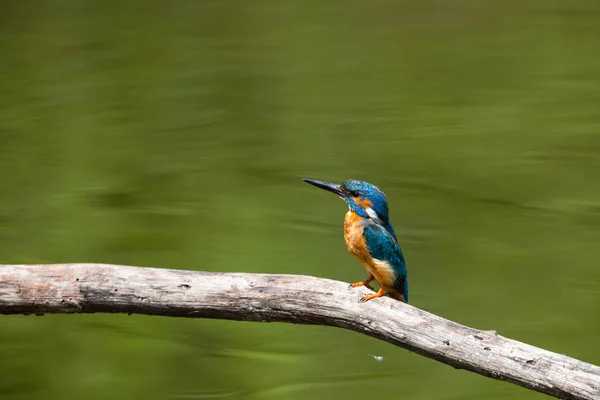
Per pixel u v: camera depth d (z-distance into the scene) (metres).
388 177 15.72
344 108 18.64
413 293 12.61
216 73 20.58
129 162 16.44
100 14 25.39
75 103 18.78
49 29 23.81
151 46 22.48
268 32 23.73
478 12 25.42
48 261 13.12
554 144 16.84
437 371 10.91
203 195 15.27
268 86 19.84
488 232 14.11
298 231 14.17
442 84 19.84
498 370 5.93
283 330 11.79
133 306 6.65
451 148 16.77
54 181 15.70
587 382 5.62
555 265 13.17
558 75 20.17
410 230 14.24
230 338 11.69
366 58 21.67
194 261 13.23
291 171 16.02
